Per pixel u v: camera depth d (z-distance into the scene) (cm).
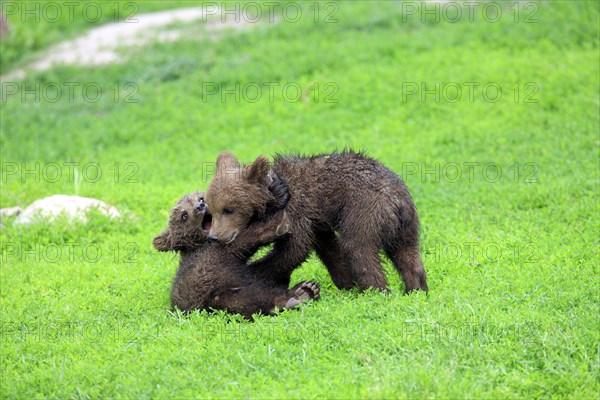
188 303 1050
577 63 2017
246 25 2572
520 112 1872
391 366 854
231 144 1956
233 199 1061
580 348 865
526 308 970
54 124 2136
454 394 801
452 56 2170
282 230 1050
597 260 1132
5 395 892
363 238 1047
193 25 2630
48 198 1588
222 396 839
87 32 2719
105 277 1250
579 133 1716
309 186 1078
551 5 2291
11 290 1233
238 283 1043
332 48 2302
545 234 1270
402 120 1952
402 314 969
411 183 1612
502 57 2127
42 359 981
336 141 1883
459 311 955
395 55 2228
